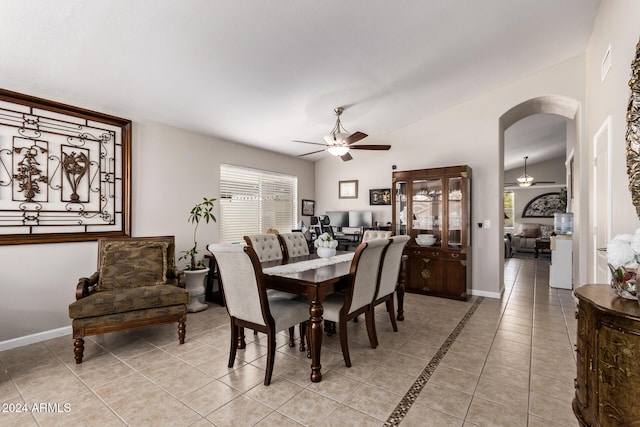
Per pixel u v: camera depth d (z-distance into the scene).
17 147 2.76
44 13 1.97
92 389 2.08
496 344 2.79
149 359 2.52
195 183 4.21
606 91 2.70
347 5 2.29
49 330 2.94
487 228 4.46
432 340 2.89
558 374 2.26
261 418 1.78
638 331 1.20
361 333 3.08
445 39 2.94
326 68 3.07
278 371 2.33
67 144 3.06
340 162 6.06
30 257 2.83
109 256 3.00
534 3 2.64
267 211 5.43
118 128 3.44
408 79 3.60
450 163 4.73
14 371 2.32
